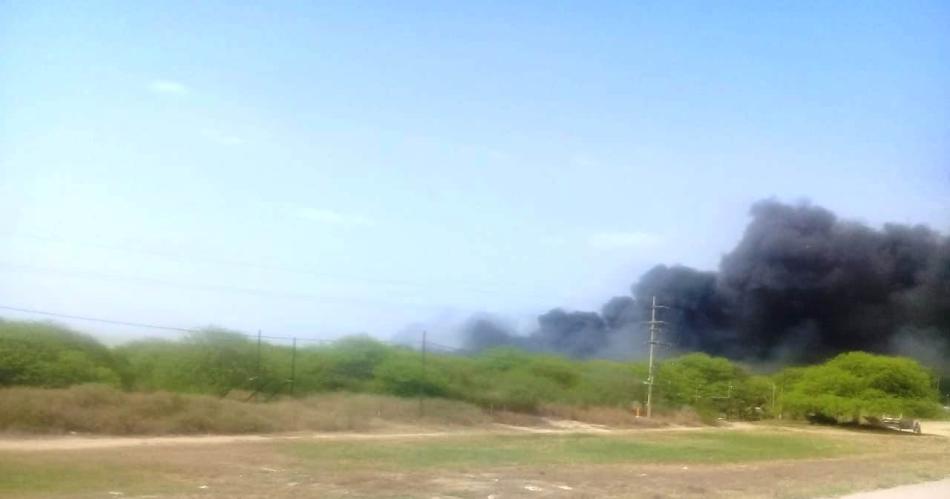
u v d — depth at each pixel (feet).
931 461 151.02
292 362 194.08
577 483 92.27
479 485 87.10
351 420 170.60
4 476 80.94
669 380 281.13
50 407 127.95
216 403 151.94
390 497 75.51
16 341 146.92
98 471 87.20
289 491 76.43
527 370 245.24
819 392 289.74
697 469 118.42
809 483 99.30
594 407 248.52
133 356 171.32
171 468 92.27
